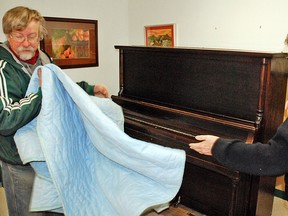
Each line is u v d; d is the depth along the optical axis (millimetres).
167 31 2705
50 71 1038
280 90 1746
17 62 1278
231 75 1690
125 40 3109
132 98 2266
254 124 1595
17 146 1130
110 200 1071
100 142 1034
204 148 1088
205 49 1769
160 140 1853
